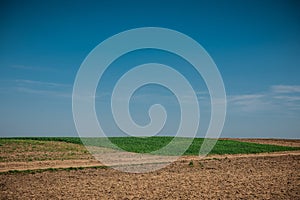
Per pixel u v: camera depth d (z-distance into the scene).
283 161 43.75
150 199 22.45
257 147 67.81
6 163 38.78
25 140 64.25
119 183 27.80
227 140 84.06
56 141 66.00
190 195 23.61
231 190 25.31
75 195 23.36
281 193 24.44
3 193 23.80
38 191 24.52
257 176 31.61
